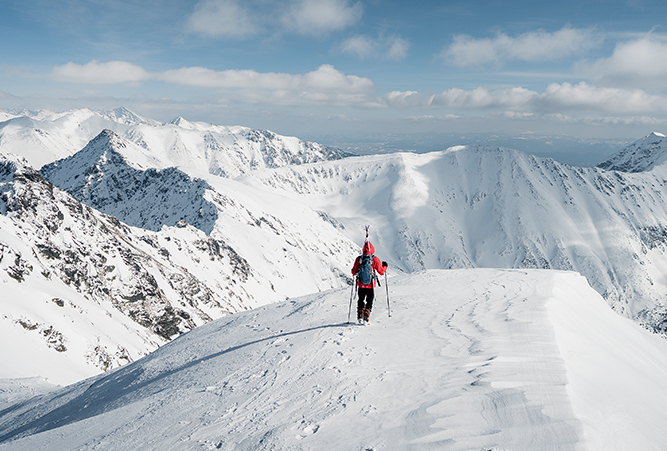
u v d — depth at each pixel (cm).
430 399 503
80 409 1042
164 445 500
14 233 5494
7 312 3841
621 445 398
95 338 4534
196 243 12050
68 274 5747
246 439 471
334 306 1334
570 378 543
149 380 1016
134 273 7000
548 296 1243
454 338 807
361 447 402
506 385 518
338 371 671
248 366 791
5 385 2072
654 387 760
